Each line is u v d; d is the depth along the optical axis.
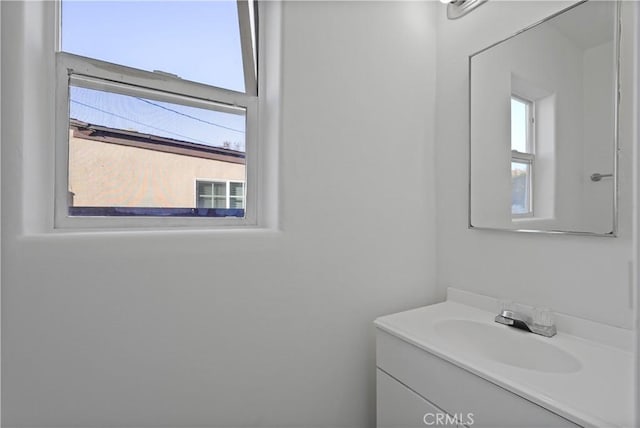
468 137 1.36
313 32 1.21
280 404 1.14
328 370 1.23
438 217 1.51
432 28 1.52
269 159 1.20
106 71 0.98
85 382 0.85
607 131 0.94
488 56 1.28
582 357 0.86
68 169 0.94
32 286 0.79
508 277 1.21
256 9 1.25
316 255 1.21
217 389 1.03
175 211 1.10
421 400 0.98
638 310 0.29
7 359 0.77
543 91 1.09
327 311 1.23
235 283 1.06
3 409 0.77
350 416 1.28
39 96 0.87
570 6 1.02
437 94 1.52
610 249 0.94
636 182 0.29
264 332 1.11
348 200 1.28
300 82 1.18
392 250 1.40
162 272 0.95
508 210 1.20
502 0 1.23
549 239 1.08
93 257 0.86
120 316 0.89
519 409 0.72
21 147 0.79
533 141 1.12
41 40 0.88
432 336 1.01
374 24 1.36
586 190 0.98
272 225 1.17
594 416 0.61
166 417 0.95
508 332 1.06
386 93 1.39
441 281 1.50
